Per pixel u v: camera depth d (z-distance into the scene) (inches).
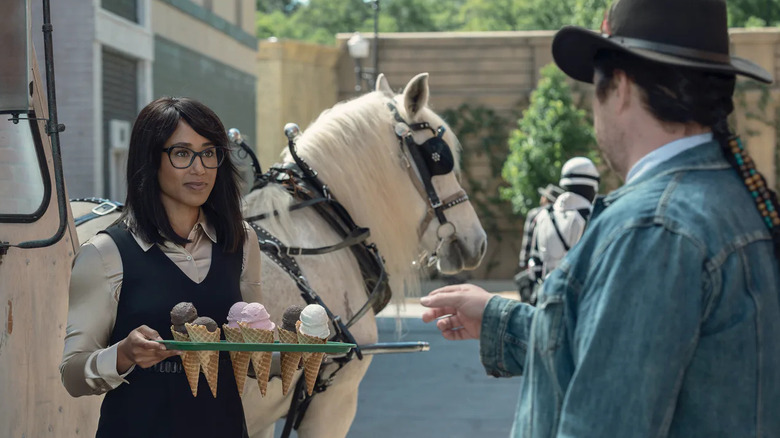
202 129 103.7
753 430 65.8
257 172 147.6
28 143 116.8
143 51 561.0
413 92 154.3
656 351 63.5
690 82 71.4
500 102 907.4
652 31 72.7
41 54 385.4
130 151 104.5
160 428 100.4
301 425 140.4
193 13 649.0
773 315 67.4
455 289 93.0
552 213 277.0
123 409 100.8
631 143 74.1
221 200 108.0
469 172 910.4
